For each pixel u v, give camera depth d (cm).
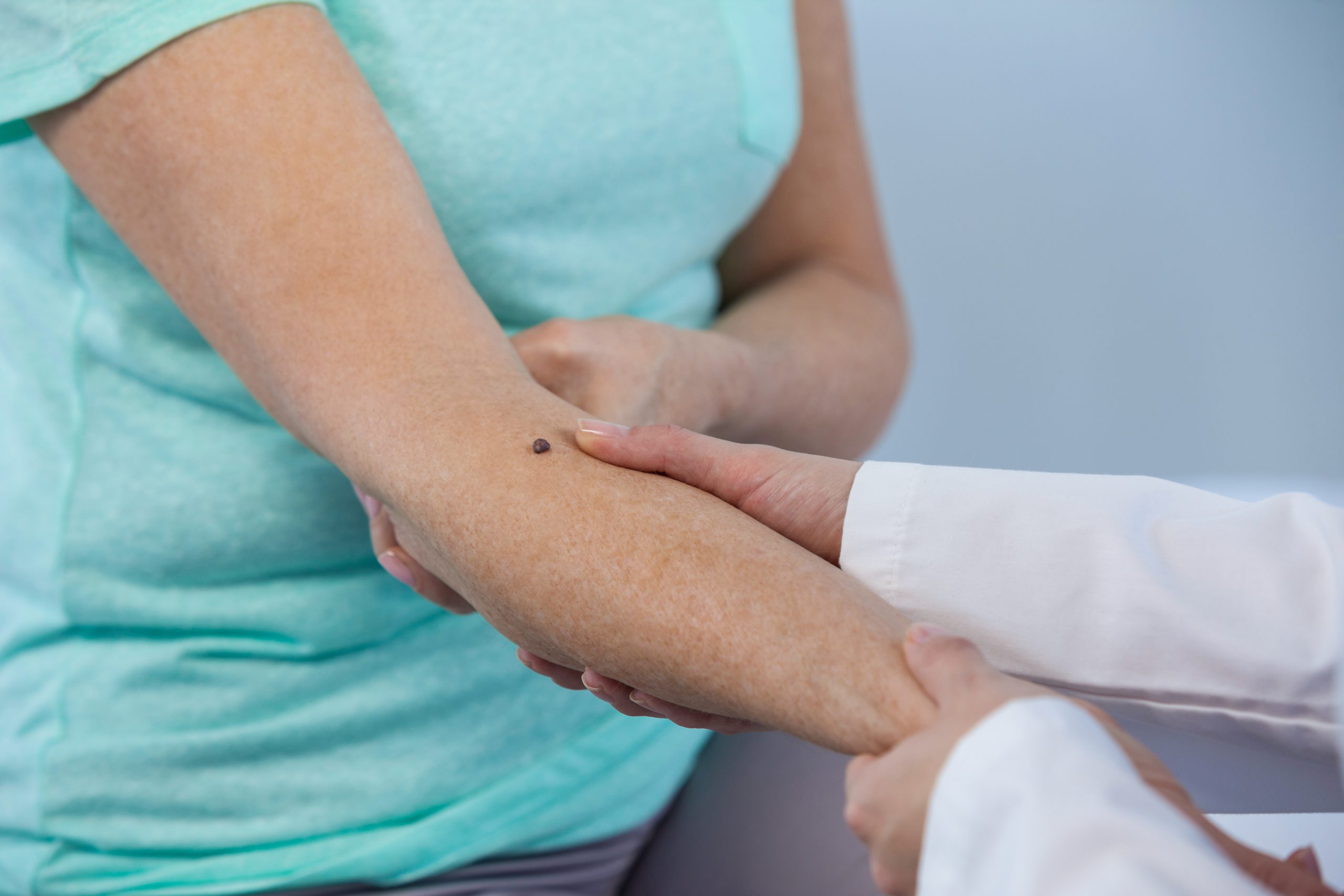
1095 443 204
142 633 113
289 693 113
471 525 98
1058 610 99
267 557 112
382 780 114
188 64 101
